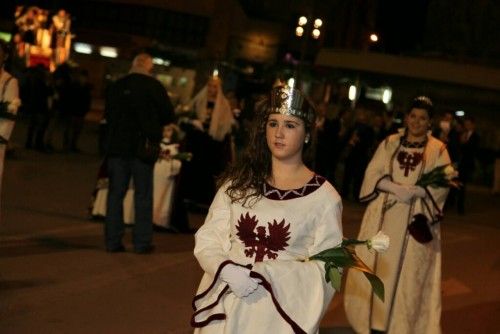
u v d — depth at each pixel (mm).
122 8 43594
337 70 32781
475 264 12391
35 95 18797
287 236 4254
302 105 4367
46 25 25625
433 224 7121
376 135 19656
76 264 8828
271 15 45656
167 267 9305
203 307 4215
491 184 30688
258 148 4430
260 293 4137
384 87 32531
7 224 10406
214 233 4359
